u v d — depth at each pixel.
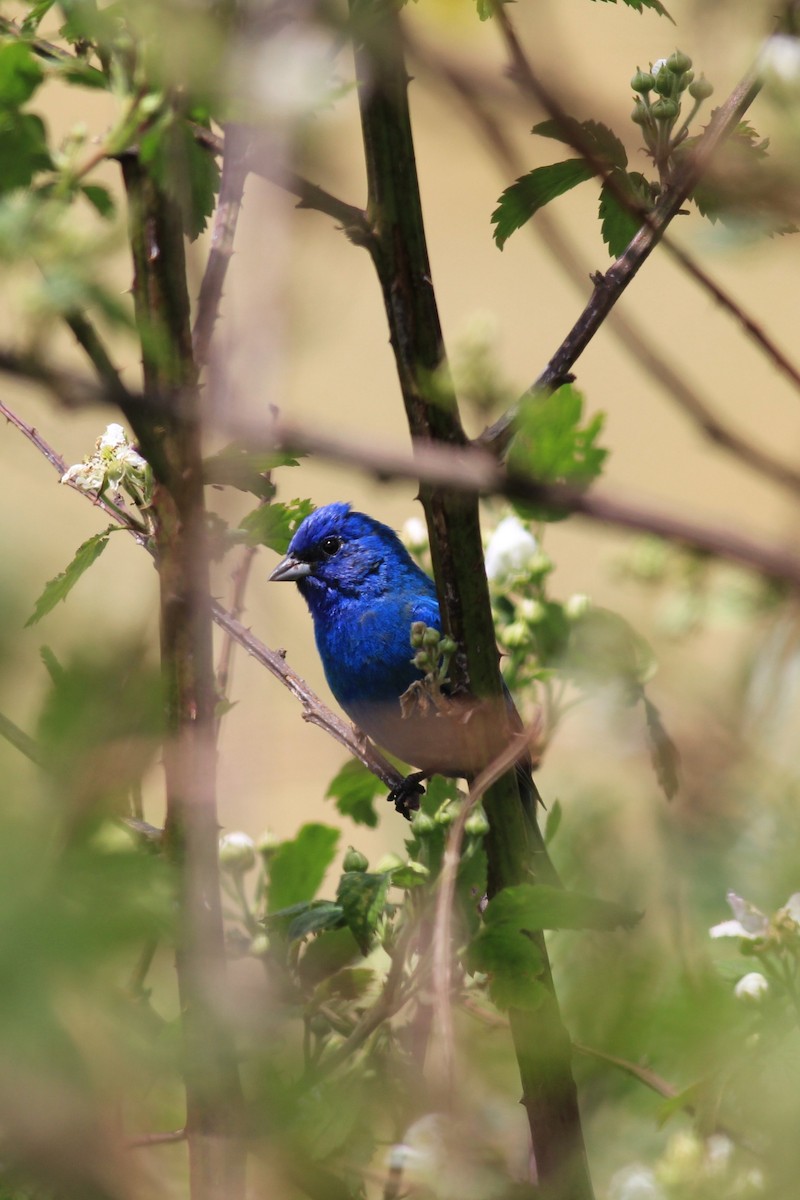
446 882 3.92
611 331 3.08
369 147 4.70
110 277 2.93
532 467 5.03
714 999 3.20
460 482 2.43
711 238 3.12
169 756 3.56
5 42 4.22
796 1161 3.33
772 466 2.96
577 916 4.25
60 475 4.75
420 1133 3.83
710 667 6.27
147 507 4.79
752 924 4.18
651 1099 5.08
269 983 5.26
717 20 3.57
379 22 2.96
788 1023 3.96
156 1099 3.76
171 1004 3.57
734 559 2.37
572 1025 3.23
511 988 4.30
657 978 3.29
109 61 4.29
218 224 4.54
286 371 2.58
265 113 2.92
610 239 5.25
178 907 2.29
